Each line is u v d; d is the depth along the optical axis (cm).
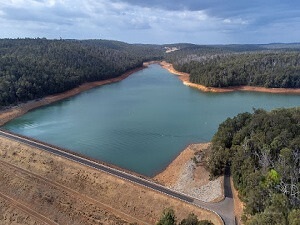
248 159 7444
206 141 11844
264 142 7988
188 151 10606
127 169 9631
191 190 7881
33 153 9800
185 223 5666
